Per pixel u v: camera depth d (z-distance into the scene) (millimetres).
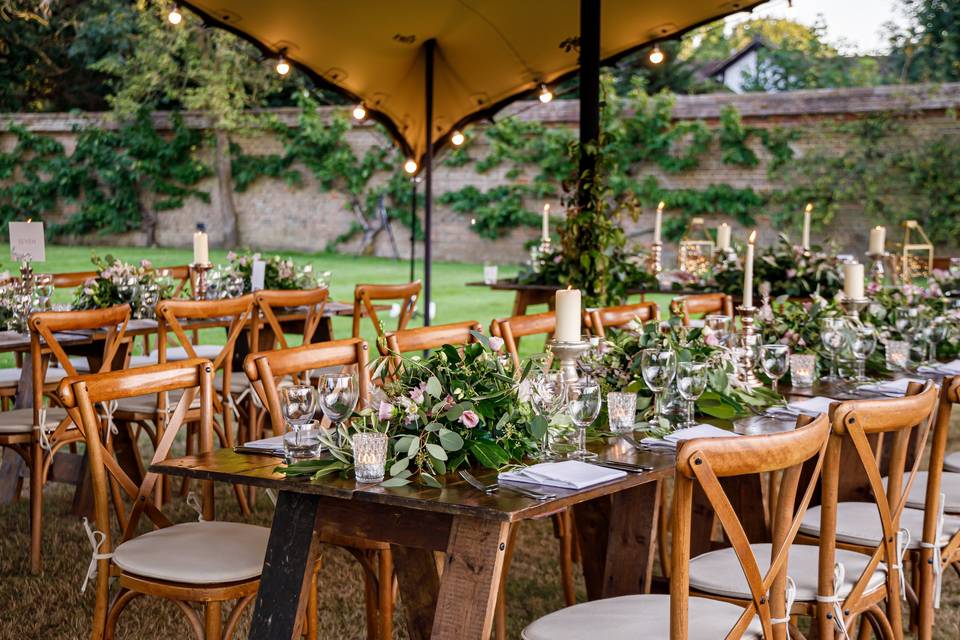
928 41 19328
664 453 2449
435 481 2096
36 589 3510
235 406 4633
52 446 3717
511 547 2947
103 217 18188
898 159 14008
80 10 19266
